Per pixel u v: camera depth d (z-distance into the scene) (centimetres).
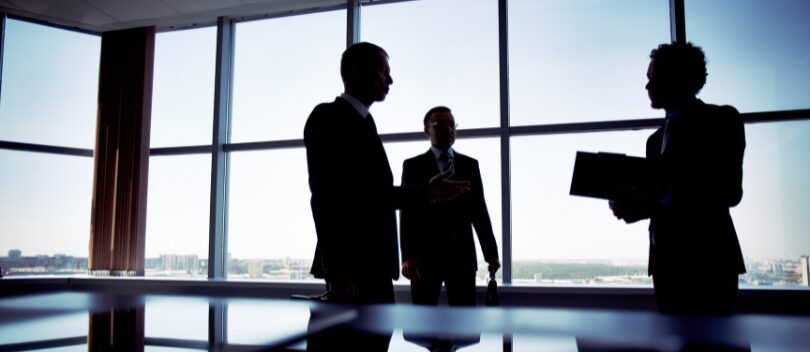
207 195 533
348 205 143
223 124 538
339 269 138
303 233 512
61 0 509
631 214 174
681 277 147
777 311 371
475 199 283
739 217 404
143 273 536
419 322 58
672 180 150
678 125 154
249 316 62
